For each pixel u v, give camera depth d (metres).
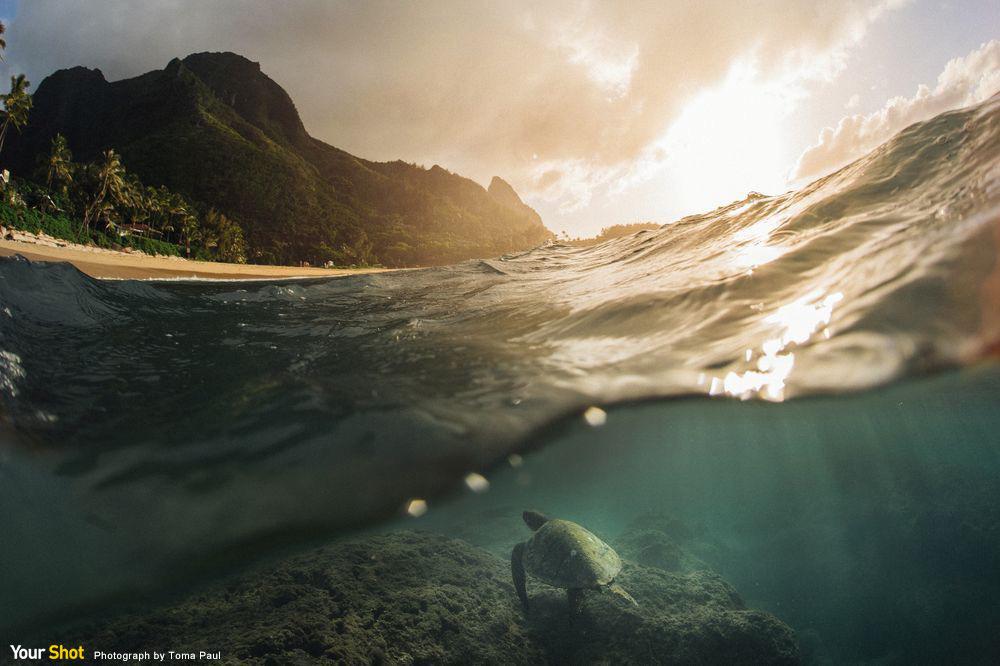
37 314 3.23
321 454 2.14
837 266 2.93
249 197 125.38
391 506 2.06
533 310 4.04
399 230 177.38
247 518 1.88
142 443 2.10
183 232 61.62
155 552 1.76
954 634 8.80
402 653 4.25
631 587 6.24
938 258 2.51
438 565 5.89
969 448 20.09
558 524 5.59
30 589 1.68
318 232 129.12
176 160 125.06
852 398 3.07
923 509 11.16
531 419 2.40
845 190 3.82
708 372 2.46
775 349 2.47
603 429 3.38
